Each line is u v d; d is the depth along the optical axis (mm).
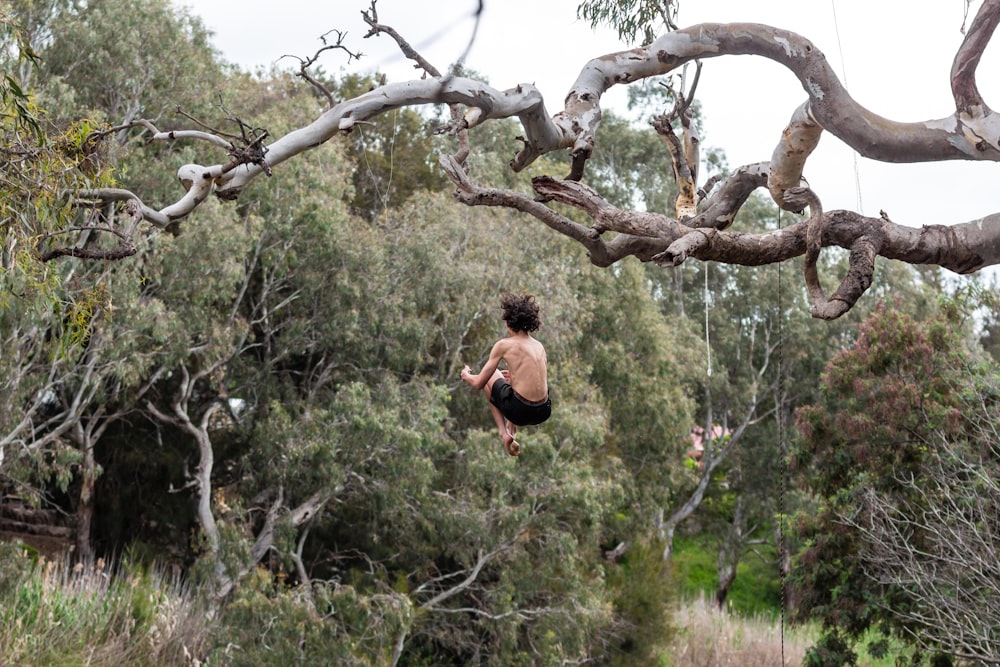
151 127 6797
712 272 36688
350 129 5605
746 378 36000
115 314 17047
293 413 22016
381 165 28078
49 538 25172
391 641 18000
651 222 5383
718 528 36656
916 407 15078
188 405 24391
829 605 16188
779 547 17156
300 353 22000
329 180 21031
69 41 19219
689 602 30000
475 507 19484
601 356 27375
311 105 22109
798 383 35062
